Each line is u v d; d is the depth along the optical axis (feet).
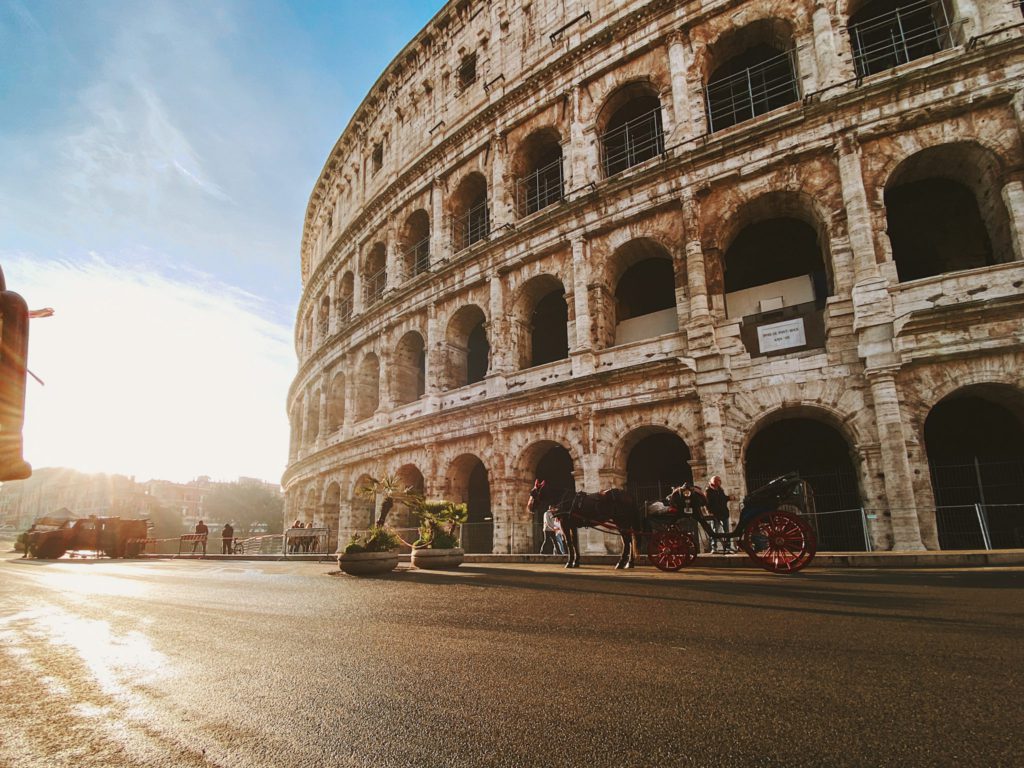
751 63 88.69
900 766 9.57
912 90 63.31
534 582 39.75
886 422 57.77
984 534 56.29
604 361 79.41
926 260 79.10
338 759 10.33
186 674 16.66
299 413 180.75
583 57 92.02
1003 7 61.72
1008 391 56.03
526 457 86.17
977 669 15.11
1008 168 58.70
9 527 473.67
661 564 45.80
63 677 16.69
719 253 72.90
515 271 94.12
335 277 156.04
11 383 9.68
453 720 12.25
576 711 12.66
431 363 104.58
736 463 65.51
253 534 349.00
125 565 80.23
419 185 120.06
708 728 11.50
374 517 116.88
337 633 22.48
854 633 19.81
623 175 82.12
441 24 124.26
